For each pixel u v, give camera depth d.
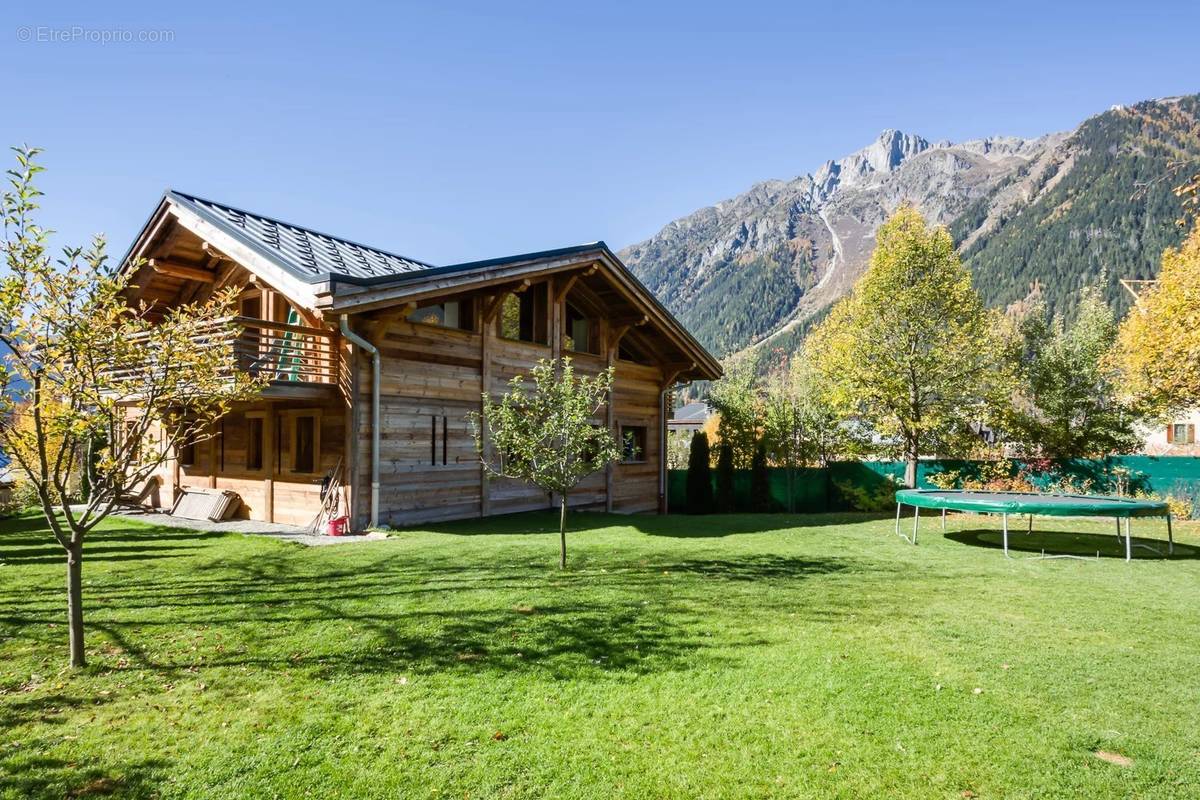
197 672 5.18
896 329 21.06
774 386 29.25
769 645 5.76
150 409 5.45
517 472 9.18
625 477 19.53
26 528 12.80
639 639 5.92
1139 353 18.30
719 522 15.59
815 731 4.20
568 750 3.97
